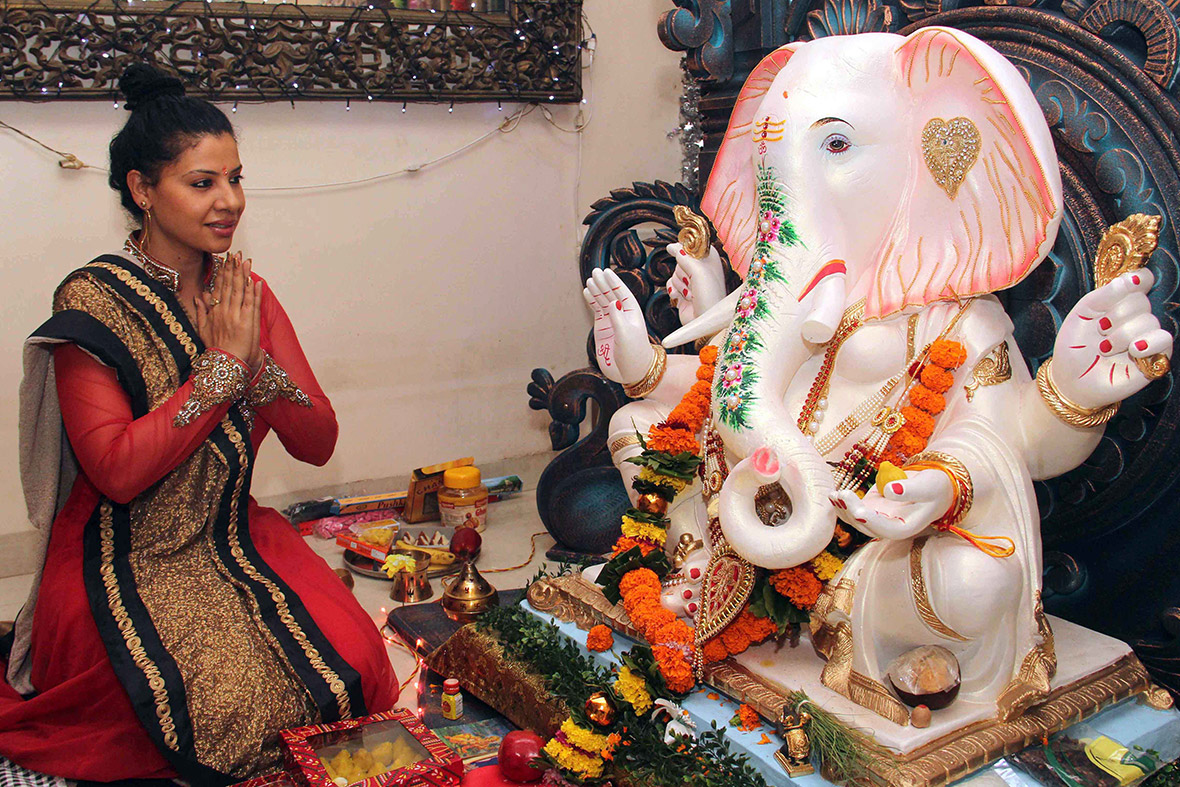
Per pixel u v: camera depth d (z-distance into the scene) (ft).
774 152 6.66
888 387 6.66
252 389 7.60
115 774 6.84
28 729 6.96
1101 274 5.92
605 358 8.00
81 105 11.15
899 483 5.66
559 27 13.32
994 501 6.09
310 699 7.11
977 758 5.77
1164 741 6.49
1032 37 7.30
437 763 6.52
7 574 11.52
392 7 12.44
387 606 10.51
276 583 7.64
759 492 6.78
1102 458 7.27
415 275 13.35
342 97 12.29
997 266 6.34
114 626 6.99
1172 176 6.70
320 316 12.88
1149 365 5.65
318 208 12.62
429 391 13.74
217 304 7.39
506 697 7.75
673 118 14.83
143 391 7.32
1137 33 6.88
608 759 6.60
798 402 6.93
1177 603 7.22
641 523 7.26
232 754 6.83
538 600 8.14
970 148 6.36
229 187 7.33
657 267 10.98
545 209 14.10
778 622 6.45
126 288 7.36
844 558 6.56
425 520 13.12
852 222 6.70
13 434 11.33
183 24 11.32
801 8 9.05
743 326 6.73
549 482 11.38
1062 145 7.27
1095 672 6.53
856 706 6.17
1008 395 6.39
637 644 7.10
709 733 6.40
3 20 10.52
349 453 13.37
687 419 7.32
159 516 7.51
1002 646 6.10
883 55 6.58
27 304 11.24
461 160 13.37
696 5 9.52
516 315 14.15
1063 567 7.78
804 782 5.94
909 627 6.12
